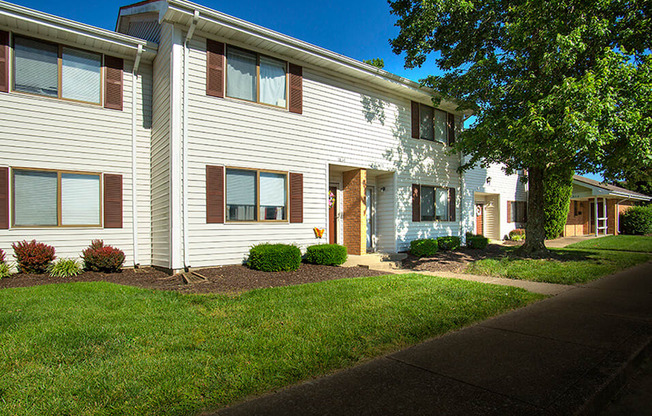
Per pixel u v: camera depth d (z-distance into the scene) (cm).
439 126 1469
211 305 559
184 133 880
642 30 920
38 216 899
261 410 270
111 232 988
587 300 628
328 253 998
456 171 1509
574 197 2328
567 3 901
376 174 1341
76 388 298
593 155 883
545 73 934
